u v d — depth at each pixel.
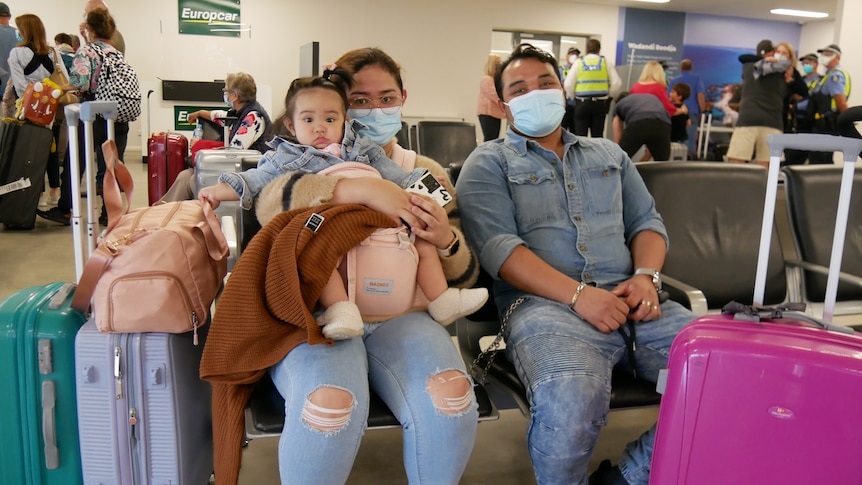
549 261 1.83
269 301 1.38
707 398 1.21
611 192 1.90
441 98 11.54
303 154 1.64
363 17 10.93
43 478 1.44
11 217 4.84
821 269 2.09
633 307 1.70
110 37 5.37
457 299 1.55
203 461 1.61
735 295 2.14
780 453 1.19
